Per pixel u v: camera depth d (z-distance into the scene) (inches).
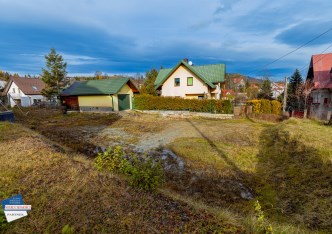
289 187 215.0
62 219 110.3
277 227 122.0
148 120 680.4
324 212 166.6
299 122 458.9
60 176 161.8
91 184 149.6
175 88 924.6
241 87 2704.2
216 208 154.6
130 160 302.7
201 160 295.9
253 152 326.6
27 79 1654.8
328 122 463.5
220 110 730.8
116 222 110.2
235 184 230.5
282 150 316.2
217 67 995.9
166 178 245.3
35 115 809.5
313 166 245.8
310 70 950.4
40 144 255.8
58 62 1242.6
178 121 660.1
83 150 354.9
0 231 99.5
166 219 116.3
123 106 957.2
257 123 605.0
